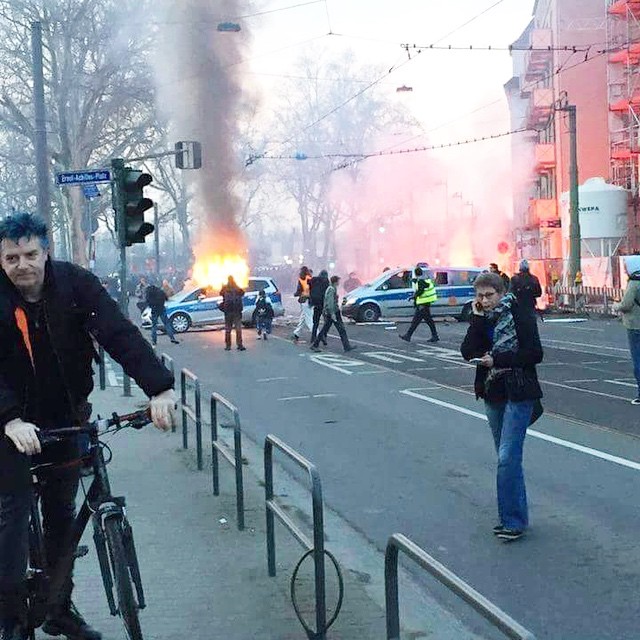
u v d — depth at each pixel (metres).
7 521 3.87
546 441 10.26
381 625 4.93
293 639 4.71
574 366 17.28
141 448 10.33
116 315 3.98
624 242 42.81
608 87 44.69
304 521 7.28
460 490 8.27
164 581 5.67
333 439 10.82
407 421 11.90
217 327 32.78
